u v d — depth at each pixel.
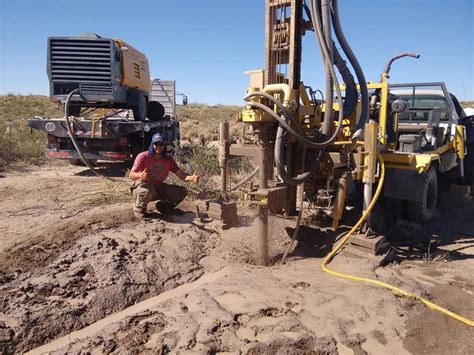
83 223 5.23
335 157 4.82
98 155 9.55
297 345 2.93
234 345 2.90
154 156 5.65
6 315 3.10
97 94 9.42
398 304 3.56
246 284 3.87
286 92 4.27
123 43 10.01
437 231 6.24
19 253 4.22
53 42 9.23
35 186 7.90
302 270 4.32
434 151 6.14
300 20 4.44
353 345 2.99
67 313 3.23
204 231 5.20
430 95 7.68
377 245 4.71
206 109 35.12
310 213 5.98
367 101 5.16
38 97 36.31
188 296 3.61
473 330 3.28
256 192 4.29
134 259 4.18
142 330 3.06
